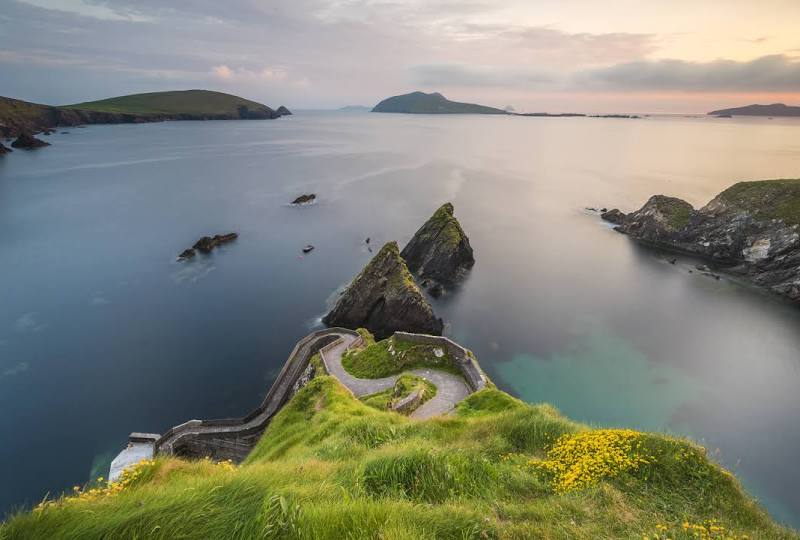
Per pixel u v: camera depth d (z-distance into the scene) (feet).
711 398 151.84
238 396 147.13
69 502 25.00
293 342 180.65
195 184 452.35
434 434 56.13
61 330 182.09
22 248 268.21
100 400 142.61
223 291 223.71
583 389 155.84
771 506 108.78
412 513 26.07
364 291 196.24
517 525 28.58
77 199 380.58
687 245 302.86
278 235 307.78
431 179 501.97
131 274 238.89
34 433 128.06
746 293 238.27
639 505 33.45
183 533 21.97
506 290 235.81
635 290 238.89
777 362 174.50
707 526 31.65
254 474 30.73
